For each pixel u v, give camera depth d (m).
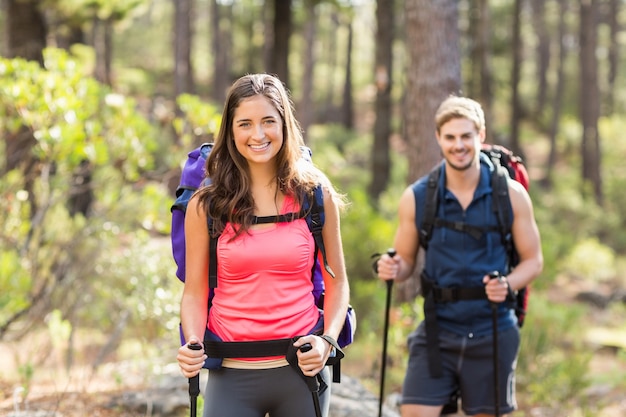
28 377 4.58
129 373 5.51
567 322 8.05
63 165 6.32
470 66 27.00
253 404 2.59
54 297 6.33
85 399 4.70
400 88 38.72
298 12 24.28
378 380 6.20
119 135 6.48
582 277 15.86
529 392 6.34
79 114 5.98
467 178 3.62
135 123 6.59
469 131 3.55
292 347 2.50
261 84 2.56
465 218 3.62
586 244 17.20
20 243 6.27
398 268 3.78
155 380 5.09
